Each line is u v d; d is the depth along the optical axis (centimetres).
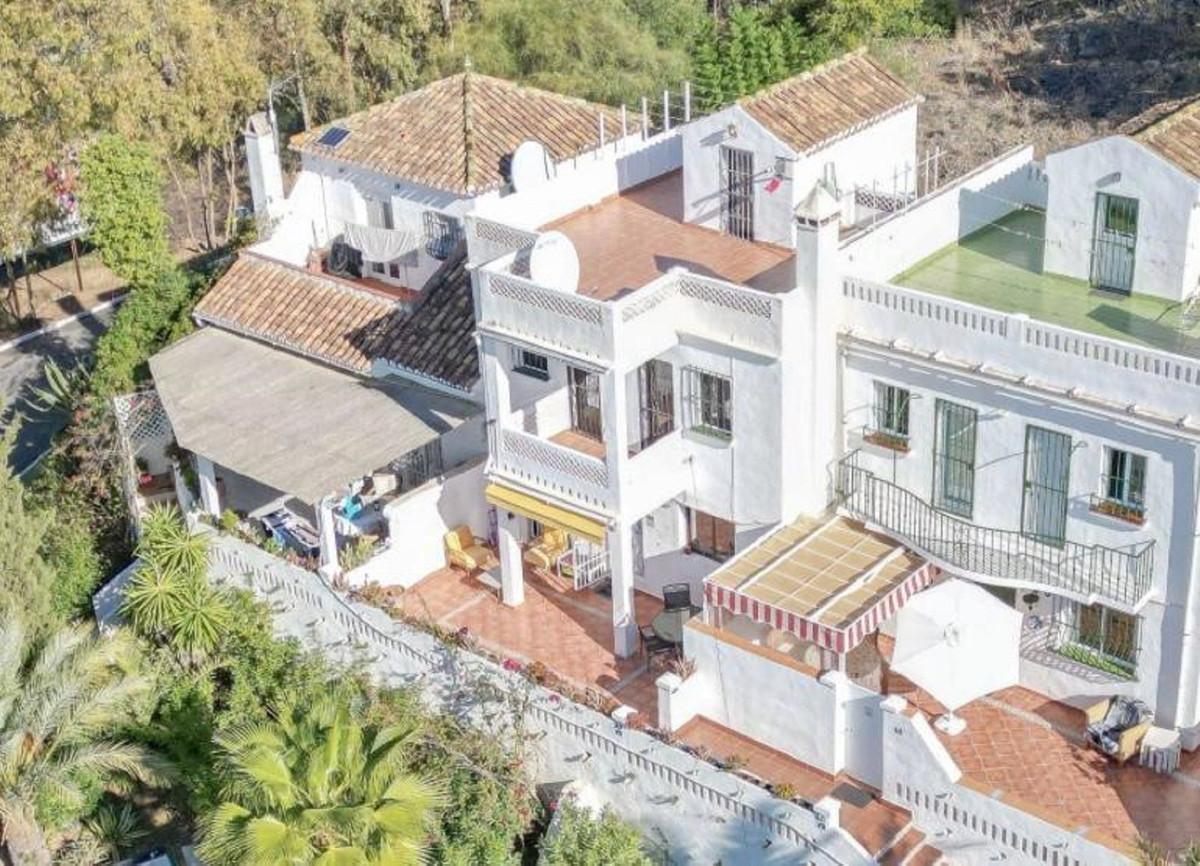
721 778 3133
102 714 3675
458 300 4297
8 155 5997
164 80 6288
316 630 3947
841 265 3503
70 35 5747
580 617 3872
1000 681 3167
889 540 3509
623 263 3884
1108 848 2820
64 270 7275
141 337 5088
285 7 6775
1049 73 6662
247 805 3134
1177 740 3198
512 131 4891
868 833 3077
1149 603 3194
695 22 7319
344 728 3152
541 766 3506
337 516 4234
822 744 3231
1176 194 3362
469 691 3594
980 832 2991
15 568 4069
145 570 4003
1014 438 3297
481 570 4062
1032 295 3556
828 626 3192
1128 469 3159
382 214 5016
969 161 6050
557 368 3919
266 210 5153
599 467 3547
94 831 3831
